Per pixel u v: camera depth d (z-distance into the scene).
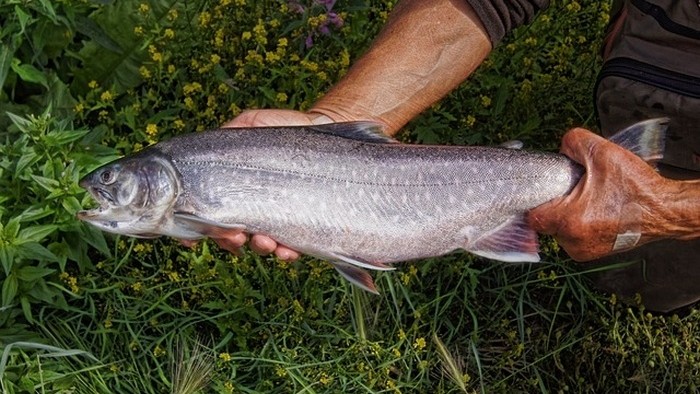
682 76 0.84
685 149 0.87
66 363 0.91
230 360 0.93
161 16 1.10
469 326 1.03
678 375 1.02
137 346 0.94
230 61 1.10
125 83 1.10
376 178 0.73
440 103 1.09
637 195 0.72
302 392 0.92
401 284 0.99
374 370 0.94
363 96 0.81
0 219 0.91
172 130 1.06
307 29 1.08
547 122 1.11
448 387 0.97
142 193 0.71
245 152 0.72
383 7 1.17
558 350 0.99
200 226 0.71
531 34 1.13
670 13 0.83
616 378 1.02
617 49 0.88
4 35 1.00
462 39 0.82
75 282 0.94
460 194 0.73
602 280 1.04
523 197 0.73
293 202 0.72
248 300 0.95
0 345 0.88
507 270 1.05
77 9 1.06
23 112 1.04
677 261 0.96
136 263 1.01
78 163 0.95
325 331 0.97
